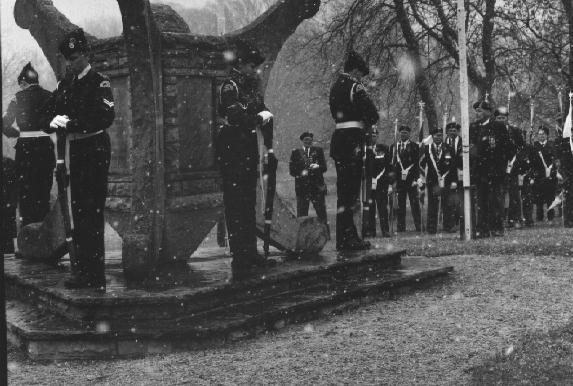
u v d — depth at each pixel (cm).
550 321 686
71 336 620
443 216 1844
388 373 538
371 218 1808
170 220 738
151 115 714
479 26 2606
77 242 690
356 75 941
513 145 1475
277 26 877
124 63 761
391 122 2923
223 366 572
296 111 4025
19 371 589
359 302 788
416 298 823
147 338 621
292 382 525
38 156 1018
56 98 680
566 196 1762
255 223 776
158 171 719
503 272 948
